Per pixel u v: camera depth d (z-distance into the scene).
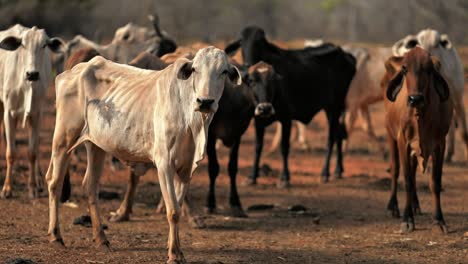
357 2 65.44
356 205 16.17
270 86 15.70
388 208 15.01
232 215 14.64
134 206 15.16
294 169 20.92
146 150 10.61
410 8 61.03
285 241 12.64
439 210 13.41
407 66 12.56
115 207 15.03
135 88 10.83
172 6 65.56
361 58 22.14
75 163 19.69
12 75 15.27
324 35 70.38
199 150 10.18
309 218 14.76
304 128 24.59
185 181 10.52
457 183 18.72
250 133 28.38
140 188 16.95
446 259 11.48
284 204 16.20
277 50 18.16
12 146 15.35
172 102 10.23
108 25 58.09
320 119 32.62
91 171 11.48
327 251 11.92
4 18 50.69
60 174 11.41
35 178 15.38
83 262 10.67
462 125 19.69
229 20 69.38
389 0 64.38
